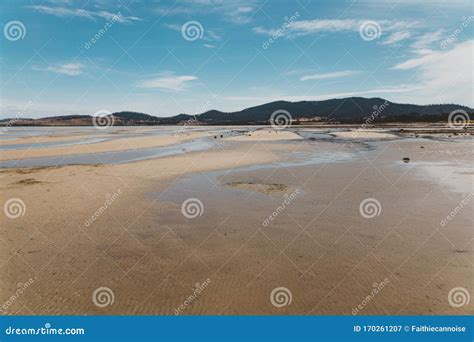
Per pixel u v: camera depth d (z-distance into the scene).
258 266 10.46
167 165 27.77
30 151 38.66
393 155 33.59
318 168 26.42
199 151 38.38
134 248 11.77
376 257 10.92
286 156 33.69
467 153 33.66
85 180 21.72
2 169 26.45
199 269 10.32
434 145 42.03
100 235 12.88
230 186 20.39
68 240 12.44
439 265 10.33
